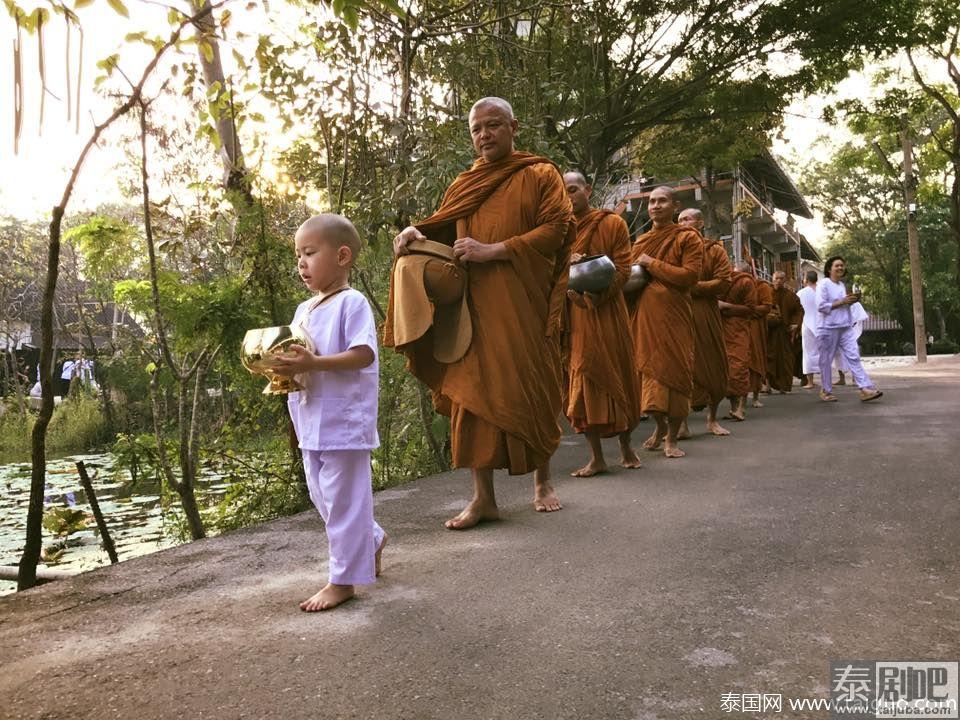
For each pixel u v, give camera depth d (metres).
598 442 5.02
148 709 1.97
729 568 2.92
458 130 5.92
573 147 11.87
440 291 3.56
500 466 3.67
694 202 26.45
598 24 9.55
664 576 2.86
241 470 5.00
